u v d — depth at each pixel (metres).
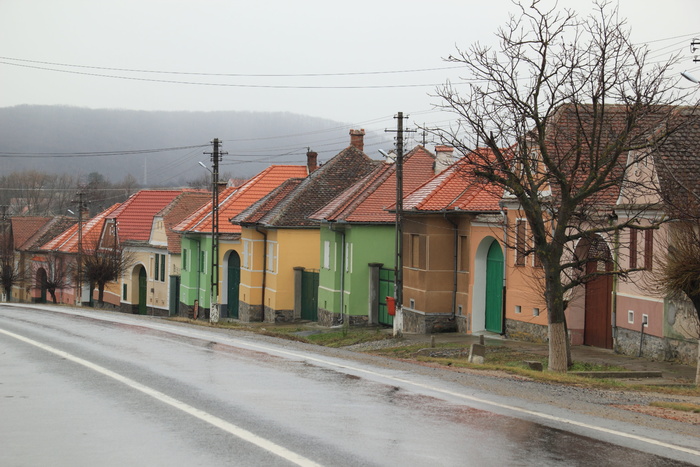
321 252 47.12
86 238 78.56
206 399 13.45
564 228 21.34
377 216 42.53
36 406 12.75
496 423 11.52
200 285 59.62
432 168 44.84
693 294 19.52
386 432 10.82
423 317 36.56
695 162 24.72
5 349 21.58
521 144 21.94
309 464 8.99
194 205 68.62
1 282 87.94
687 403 14.84
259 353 21.81
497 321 33.75
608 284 27.86
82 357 19.75
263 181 60.34
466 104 21.77
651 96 21.38
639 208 22.86
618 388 17.16
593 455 9.64
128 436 10.48
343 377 16.61
